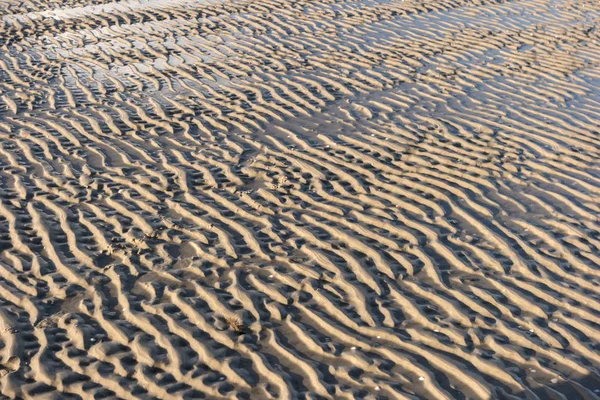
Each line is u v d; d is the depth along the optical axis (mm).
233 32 12422
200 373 4707
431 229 6359
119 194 7094
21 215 6734
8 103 9438
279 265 5914
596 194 6910
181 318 5250
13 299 5523
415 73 10289
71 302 5488
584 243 6113
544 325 5109
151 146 8148
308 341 5000
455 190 7023
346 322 5203
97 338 5062
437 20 12953
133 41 12039
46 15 13789
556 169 7410
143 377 4668
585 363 4723
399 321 5188
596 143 7961
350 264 5895
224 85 9969
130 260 5996
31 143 8250
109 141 8289
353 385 4574
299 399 4453
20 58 11281
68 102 9453
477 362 4734
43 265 5949
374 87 9797
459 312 5254
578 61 10664
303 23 12852
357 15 13305
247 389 4566
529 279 5648
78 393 4578
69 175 7469
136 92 9773
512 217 6539
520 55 10969
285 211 6746
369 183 7227
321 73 10344
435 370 4691
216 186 7219
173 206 6852
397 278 5707
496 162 7562
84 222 6598
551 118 8648
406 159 7691
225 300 5441
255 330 5129
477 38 11828
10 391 4578
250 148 8047
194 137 8367
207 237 6320
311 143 8109
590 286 5547
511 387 4504
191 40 12023
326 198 6969
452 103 9188
